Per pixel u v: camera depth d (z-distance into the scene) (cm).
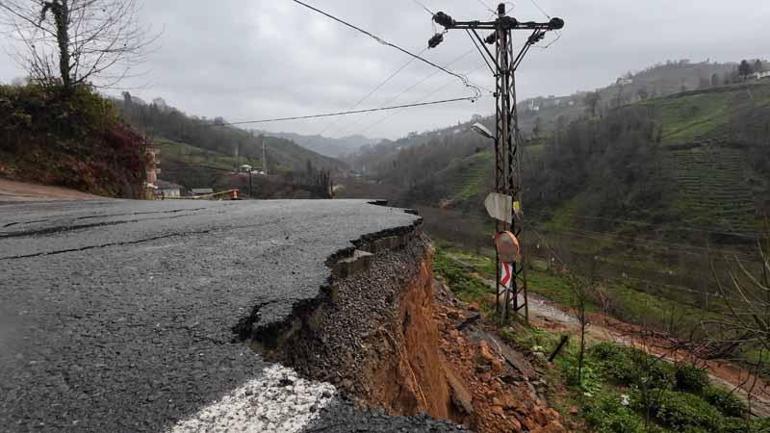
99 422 125
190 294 239
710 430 850
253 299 229
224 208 705
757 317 489
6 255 334
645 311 1811
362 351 262
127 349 173
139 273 284
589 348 1205
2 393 139
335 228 472
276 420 129
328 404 139
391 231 476
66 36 1100
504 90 1138
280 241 394
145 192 1390
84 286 254
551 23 1099
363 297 328
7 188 865
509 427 622
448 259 2052
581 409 824
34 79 1077
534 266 2702
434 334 554
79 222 499
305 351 219
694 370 1038
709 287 1495
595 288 1803
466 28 1112
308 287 252
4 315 208
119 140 1244
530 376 885
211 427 124
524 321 1252
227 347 176
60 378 149
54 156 1047
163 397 138
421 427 129
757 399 1016
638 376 944
